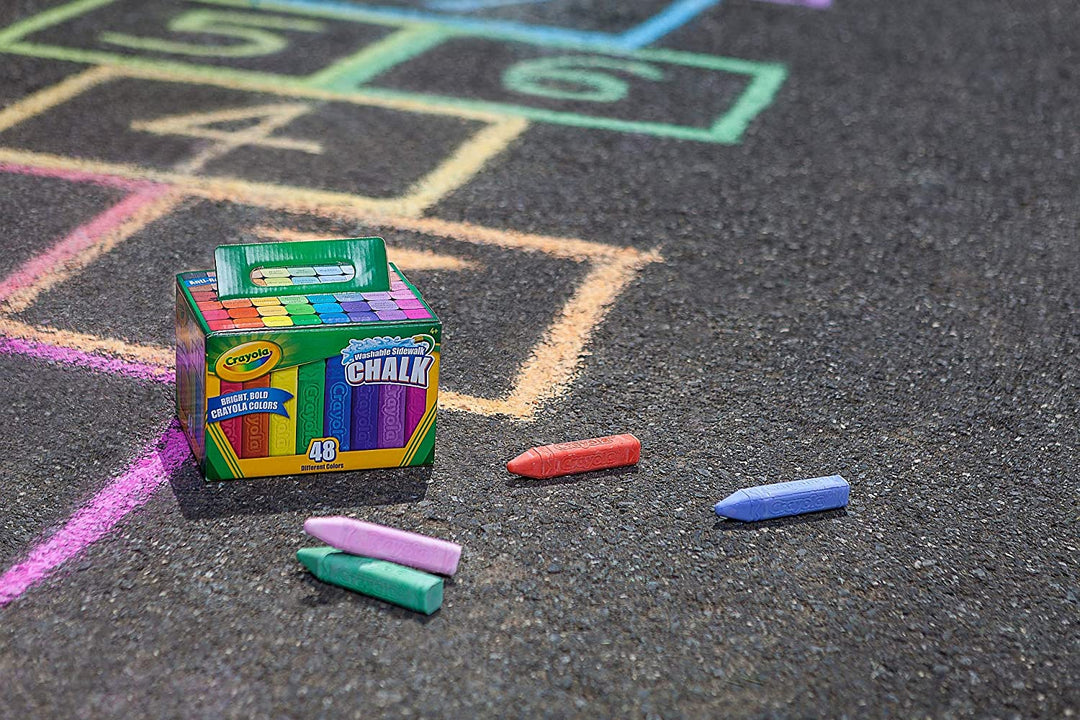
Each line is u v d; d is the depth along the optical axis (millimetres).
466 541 1836
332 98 2812
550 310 2213
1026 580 1847
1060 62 3496
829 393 2096
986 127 2945
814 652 1753
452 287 2242
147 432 1951
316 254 1897
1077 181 2703
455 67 3105
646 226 2443
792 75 3232
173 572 1784
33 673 1688
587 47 3363
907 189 2625
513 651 1731
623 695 1702
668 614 1777
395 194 2477
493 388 2057
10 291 2164
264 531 1832
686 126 2809
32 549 1801
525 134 2719
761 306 2260
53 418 1960
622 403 2051
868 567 1845
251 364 1844
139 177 2467
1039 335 2244
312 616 1750
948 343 2211
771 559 1843
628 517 1879
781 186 2604
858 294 2309
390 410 1894
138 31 3188
